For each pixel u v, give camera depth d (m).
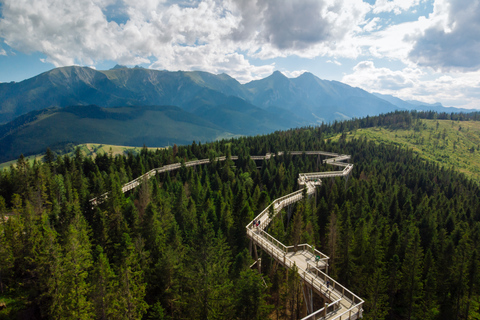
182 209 69.62
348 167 139.75
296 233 60.75
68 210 47.16
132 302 34.31
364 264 56.25
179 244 50.78
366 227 64.62
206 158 156.38
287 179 117.81
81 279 34.81
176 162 141.38
